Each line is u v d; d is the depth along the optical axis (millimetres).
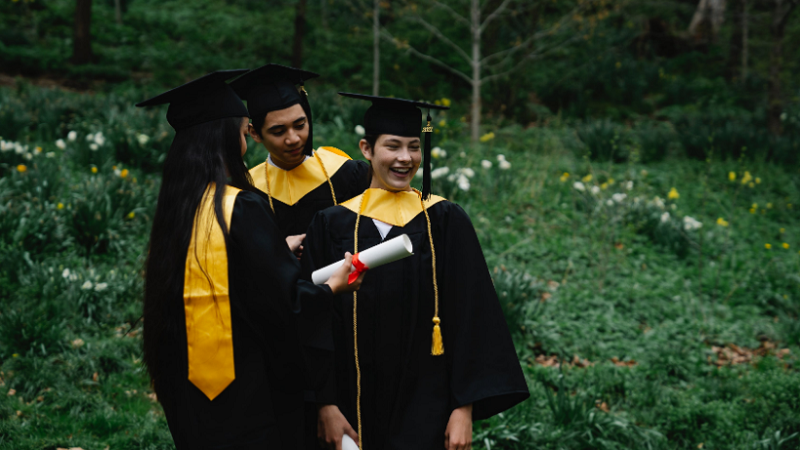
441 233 2236
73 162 7508
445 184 7617
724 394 4336
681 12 20391
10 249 5051
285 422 1996
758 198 8953
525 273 6000
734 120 13422
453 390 2111
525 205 8000
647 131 11078
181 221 1865
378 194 2256
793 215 8547
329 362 1915
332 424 2072
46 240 5438
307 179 2676
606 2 12398
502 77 14469
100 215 5719
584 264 6520
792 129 12477
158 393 1993
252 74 2379
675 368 4707
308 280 2146
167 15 20234
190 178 1902
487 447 3477
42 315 4328
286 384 1985
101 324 4543
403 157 2162
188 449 1882
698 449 3713
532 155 10219
